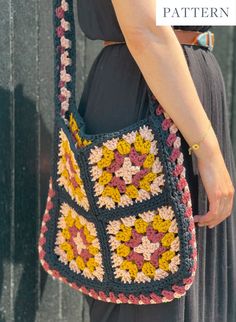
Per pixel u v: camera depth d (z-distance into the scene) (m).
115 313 1.36
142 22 1.15
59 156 1.36
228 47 2.24
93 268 1.31
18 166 1.60
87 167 1.25
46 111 1.66
